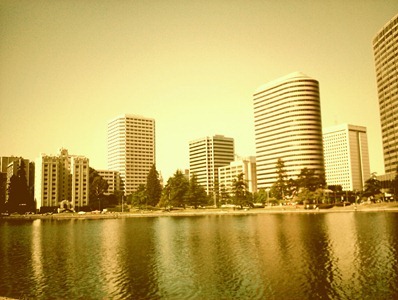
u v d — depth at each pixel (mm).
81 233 100375
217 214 169375
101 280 46375
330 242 66812
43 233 102438
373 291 38562
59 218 174250
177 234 91062
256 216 140500
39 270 52562
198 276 46812
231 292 40094
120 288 42781
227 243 71938
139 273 49344
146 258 59594
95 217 174500
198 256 59750
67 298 39781
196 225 113875
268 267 50062
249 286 41875
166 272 49406
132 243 77250
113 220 153125
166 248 69000
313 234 77562
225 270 49406
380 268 47094
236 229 95188
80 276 48625
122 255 62938
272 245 67000
